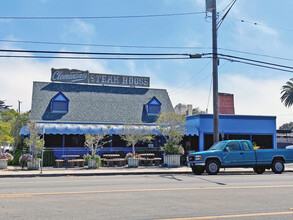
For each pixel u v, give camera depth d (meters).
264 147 28.89
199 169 18.08
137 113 31.70
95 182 12.92
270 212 7.03
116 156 26.33
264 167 19.19
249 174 18.02
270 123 29.02
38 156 21.81
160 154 26.89
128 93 34.06
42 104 29.53
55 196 9.04
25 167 21.42
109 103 31.94
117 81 34.66
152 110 32.25
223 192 9.91
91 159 20.89
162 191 10.08
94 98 32.03
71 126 25.77
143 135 24.03
